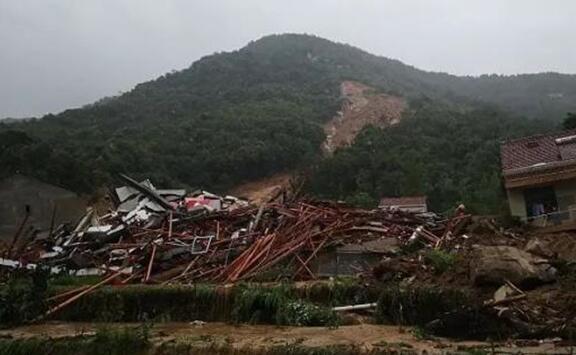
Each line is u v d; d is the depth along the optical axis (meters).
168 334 13.95
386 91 116.50
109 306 16.30
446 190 47.38
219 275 17.70
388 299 14.44
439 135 65.31
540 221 22.70
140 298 16.23
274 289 15.58
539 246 16.48
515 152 25.91
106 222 24.55
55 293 17.05
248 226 21.47
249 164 68.44
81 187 38.22
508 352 10.91
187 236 21.00
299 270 17.97
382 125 92.25
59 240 22.59
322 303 15.47
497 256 14.52
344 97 107.88
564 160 23.61
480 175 50.12
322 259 18.92
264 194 64.06
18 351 13.29
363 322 14.33
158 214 23.67
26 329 15.23
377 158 58.50
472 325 12.75
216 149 67.50
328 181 60.34
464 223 21.02
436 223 21.95
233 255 19.06
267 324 14.88
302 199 24.53
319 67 126.81
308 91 108.50
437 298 13.80
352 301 15.27
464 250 17.47
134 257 19.25
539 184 23.50
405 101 110.38
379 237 20.34
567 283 14.16
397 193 51.72
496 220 22.86
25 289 16.62
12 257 21.30
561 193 23.42
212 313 15.66
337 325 14.09
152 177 52.38
